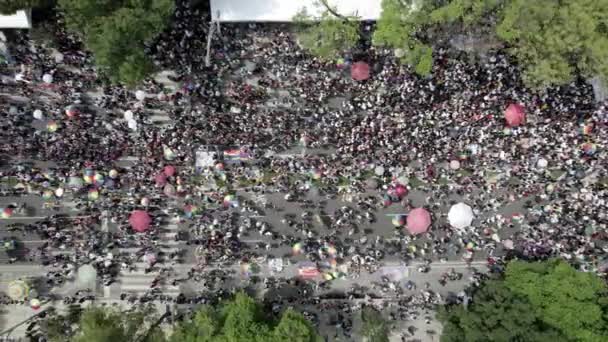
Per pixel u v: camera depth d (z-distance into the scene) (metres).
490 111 48.50
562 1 40.62
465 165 48.44
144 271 46.31
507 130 48.25
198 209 47.03
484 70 48.91
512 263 42.78
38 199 46.12
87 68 47.38
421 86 48.66
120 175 46.50
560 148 48.53
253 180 47.84
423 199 48.84
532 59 44.44
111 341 38.62
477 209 48.56
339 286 47.44
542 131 48.56
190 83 47.91
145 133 46.97
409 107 48.41
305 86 49.00
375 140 48.19
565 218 48.12
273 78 49.03
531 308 39.59
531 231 48.19
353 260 47.34
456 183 48.72
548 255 47.56
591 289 40.03
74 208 46.34
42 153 46.09
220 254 46.69
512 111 46.16
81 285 45.78
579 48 42.16
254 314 40.56
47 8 45.94
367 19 48.22
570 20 39.81
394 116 48.41
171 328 45.97
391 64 49.19
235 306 40.44
